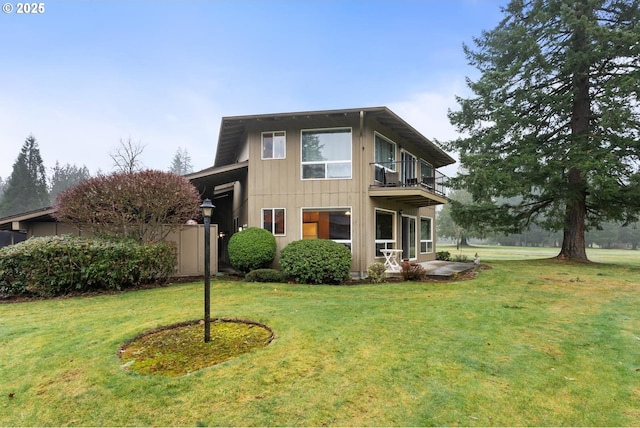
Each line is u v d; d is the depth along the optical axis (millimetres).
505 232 16266
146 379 3262
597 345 4184
